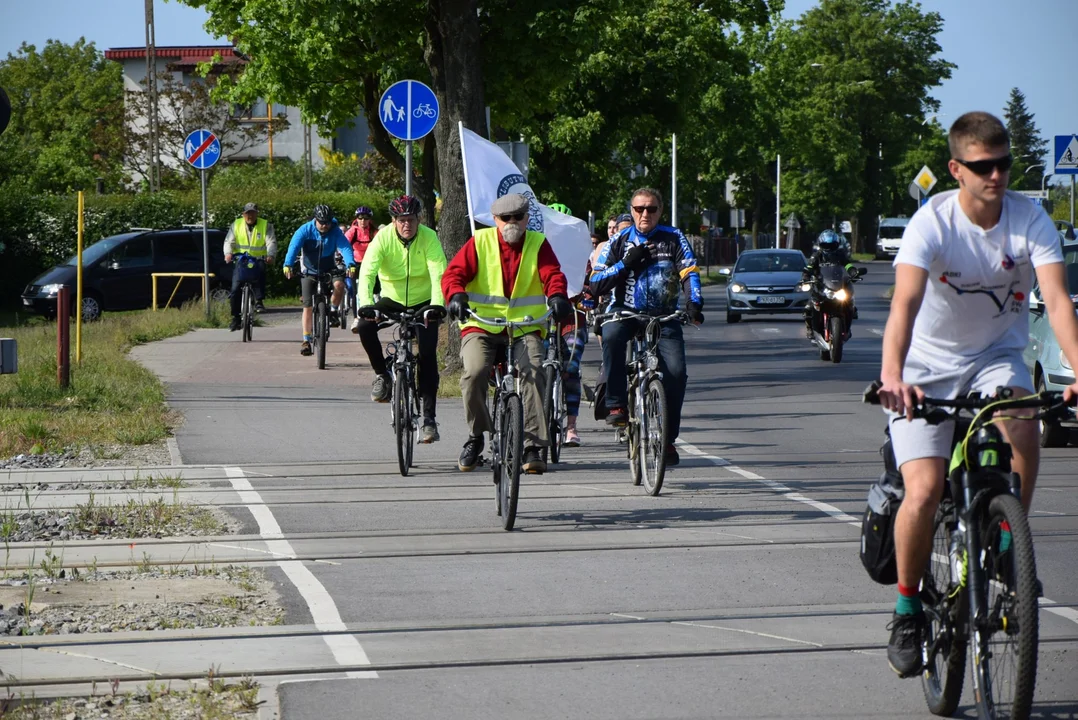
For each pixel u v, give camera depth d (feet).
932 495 26.55
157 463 65.31
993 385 27.48
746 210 512.63
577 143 226.99
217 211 226.79
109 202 223.51
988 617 25.38
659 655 32.83
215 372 107.55
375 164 365.81
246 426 78.07
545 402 51.26
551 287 50.75
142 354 122.42
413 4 110.22
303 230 112.47
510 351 51.26
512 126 135.64
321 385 99.50
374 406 87.66
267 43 160.15
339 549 45.88
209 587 40.22
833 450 70.38
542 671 31.60
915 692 29.86
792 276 190.19
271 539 47.60
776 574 41.75
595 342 152.87
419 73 150.00
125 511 51.80
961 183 26.66
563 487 58.59
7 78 469.98
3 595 39.11
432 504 54.44
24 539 47.96
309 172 358.84
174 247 195.93
